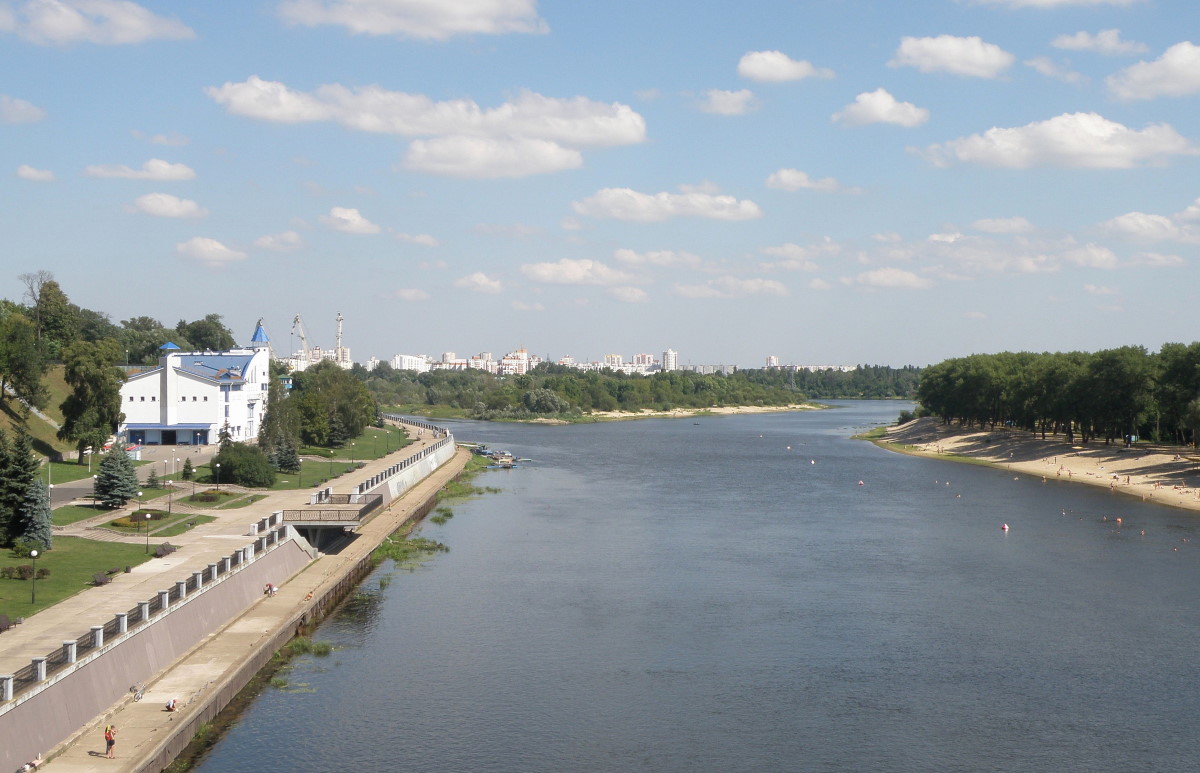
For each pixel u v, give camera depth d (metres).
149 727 63.03
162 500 138.38
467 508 173.00
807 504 177.75
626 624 97.38
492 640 91.81
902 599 107.38
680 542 139.75
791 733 71.69
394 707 74.94
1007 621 99.12
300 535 118.62
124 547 105.31
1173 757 68.25
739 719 74.06
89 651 64.38
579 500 183.50
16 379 181.38
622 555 130.25
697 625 97.25
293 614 91.50
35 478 101.62
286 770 64.06
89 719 62.66
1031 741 70.69
